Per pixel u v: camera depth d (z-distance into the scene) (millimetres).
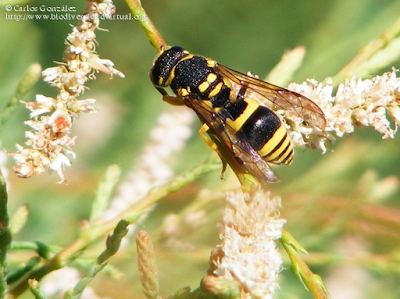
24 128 148
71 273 126
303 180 147
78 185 148
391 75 117
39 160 110
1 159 124
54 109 111
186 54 129
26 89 120
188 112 139
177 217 131
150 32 122
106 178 121
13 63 154
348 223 145
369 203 143
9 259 128
